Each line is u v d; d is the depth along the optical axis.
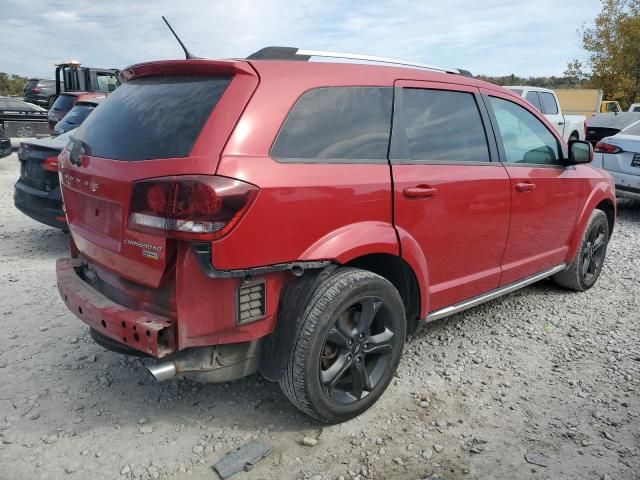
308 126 2.71
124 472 2.56
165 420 2.97
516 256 4.09
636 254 6.58
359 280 2.77
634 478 2.58
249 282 2.49
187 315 2.42
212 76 2.65
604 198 5.06
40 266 5.56
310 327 2.62
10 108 16.80
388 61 3.27
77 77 16.61
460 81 3.63
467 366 3.64
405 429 2.93
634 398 3.28
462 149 3.54
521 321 4.43
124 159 2.62
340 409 2.87
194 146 2.41
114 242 2.67
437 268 3.39
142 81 3.00
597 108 20.38
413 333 3.39
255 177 2.42
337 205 2.72
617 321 4.46
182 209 2.30
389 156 3.06
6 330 4.00
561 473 2.61
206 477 2.55
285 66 2.73
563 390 3.36
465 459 2.70
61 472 2.55
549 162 4.39
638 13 32.38
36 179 5.80
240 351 2.62
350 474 2.58
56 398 3.15
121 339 2.55
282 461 2.66
